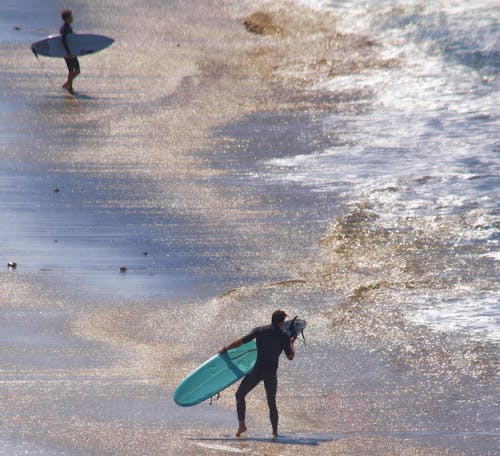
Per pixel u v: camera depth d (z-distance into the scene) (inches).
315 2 5895.7
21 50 4635.8
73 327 1838.1
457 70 4315.9
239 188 2837.1
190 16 5693.9
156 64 4534.9
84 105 3777.1
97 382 1561.3
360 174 2957.7
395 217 2564.0
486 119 3580.2
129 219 2549.2
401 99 3917.3
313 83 4212.6
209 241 2399.1
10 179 2859.3
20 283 2075.5
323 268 2226.9
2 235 2390.5
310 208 2655.0
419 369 1662.2
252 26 5383.9
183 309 1959.9
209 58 4672.7
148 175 2942.9
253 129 3496.6
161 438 1304.1
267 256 2303.2
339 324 1883.6
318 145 3297.2
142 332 1829.5
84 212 2591.0
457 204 2640.3
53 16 5487.2
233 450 1257.4
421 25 5002.5
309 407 1501.0
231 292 2058.3
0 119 3540.8
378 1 5664.4
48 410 1411.2
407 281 2129.7
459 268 2201.0
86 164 3038.9
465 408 1491.1
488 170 2950.3
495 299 1999.3
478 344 1764.3
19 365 1622.8
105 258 2261.3
